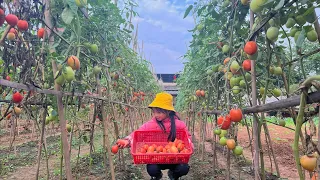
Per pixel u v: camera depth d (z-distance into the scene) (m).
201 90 5.26
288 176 4.61
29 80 2.06
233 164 5.25
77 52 2.42
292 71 3.34
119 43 4.33
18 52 2.13
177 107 11.46
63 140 2.54
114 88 5.39
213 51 3.81
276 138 8.59
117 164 5.25
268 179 3.94
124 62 5.34
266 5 1.66
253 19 2.37
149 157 2.86
